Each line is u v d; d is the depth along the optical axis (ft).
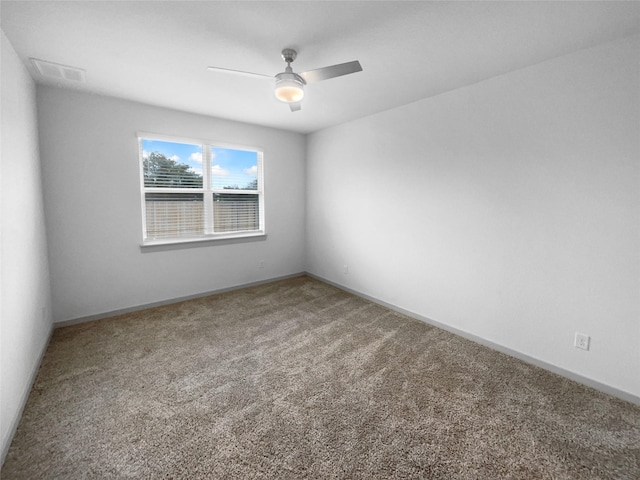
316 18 5.59
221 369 7.57
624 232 6.32
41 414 5.88
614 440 5.42
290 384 6.98
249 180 14.14
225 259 13.53
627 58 6.06
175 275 12.17
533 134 7.49
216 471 4.75
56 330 9.57
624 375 6.49
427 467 4.84
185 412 6.04
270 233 14.85
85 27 5.90
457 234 9.37
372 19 5.61
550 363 7.59
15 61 6.70
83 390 6.66
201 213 12.80
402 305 11.32
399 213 11.13
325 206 14.69
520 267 8.00
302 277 16.06
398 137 10.91
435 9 5.30
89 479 4.58
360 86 8.87
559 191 7.16
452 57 7.06
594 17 5.47
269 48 6.72
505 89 7.93
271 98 10.01
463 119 8.93
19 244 6.37
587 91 6.59
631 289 6.31
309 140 15.33
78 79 8.50
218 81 8.60
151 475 4.66
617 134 6.27
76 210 9.81
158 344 8.79
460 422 5.83
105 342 8.86
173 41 6.44
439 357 8.21
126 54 7.00
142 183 11.16
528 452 5.15
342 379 7.19
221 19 5.65
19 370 5.96
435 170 9.81
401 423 5.78
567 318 7.23
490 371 7.55
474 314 9.12
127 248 10.91
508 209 8.12
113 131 10.23
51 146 9.21
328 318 10.82
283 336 9.40
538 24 5.71
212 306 11.86
